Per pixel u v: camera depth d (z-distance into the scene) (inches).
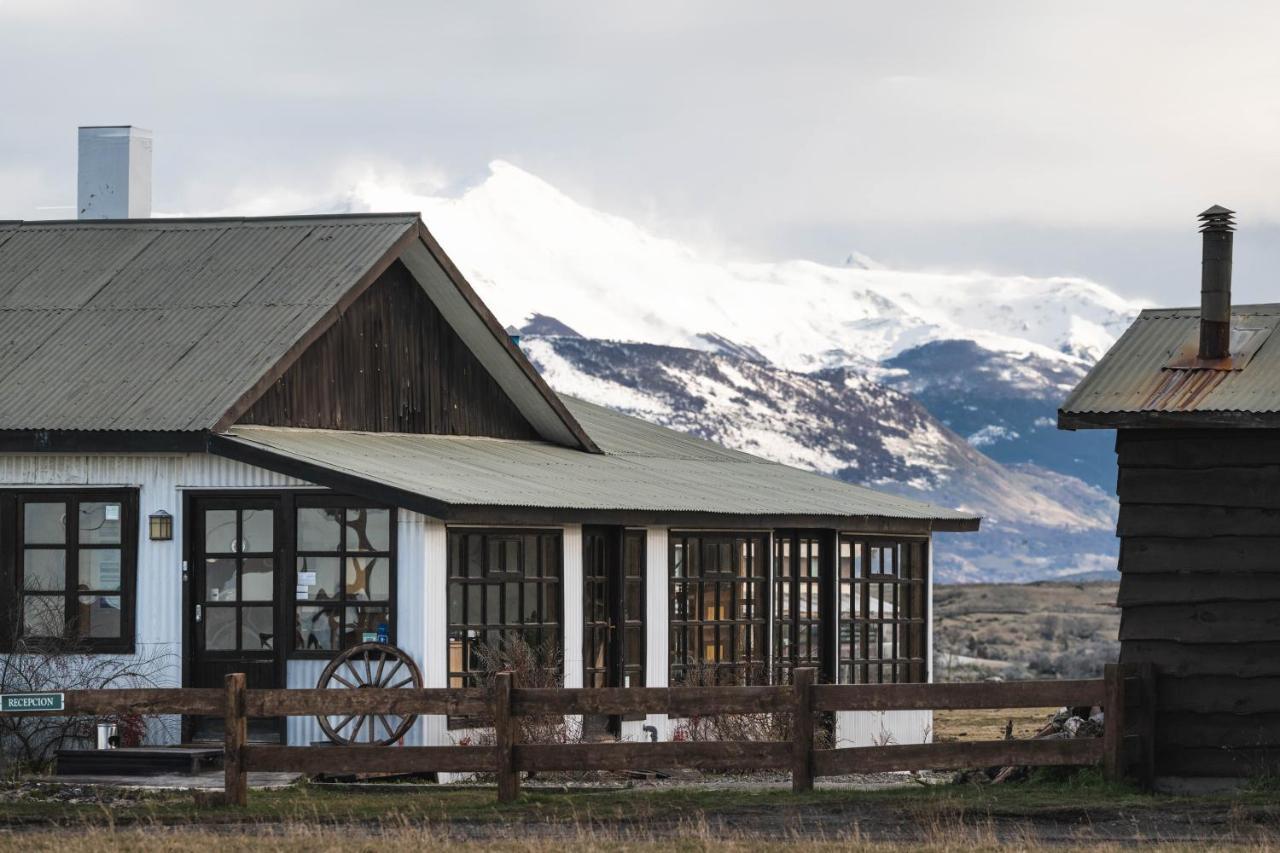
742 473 2060.8
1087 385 1218.6
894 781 1395.2
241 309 1599.4
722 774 1467.8
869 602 1903.3
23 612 1489.9
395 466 1503.4
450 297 1744.6
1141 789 1168.2
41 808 1155.3
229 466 1455.5
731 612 1763.0
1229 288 1222.3
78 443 1454.2
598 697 1164.5
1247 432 1169.4
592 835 1026.1
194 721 1451.8
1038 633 5782.5
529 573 1531.7
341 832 1058.7
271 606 1446.9
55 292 1668.3
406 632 1413.6
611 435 2140.7
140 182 1929.1
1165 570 1186.0
